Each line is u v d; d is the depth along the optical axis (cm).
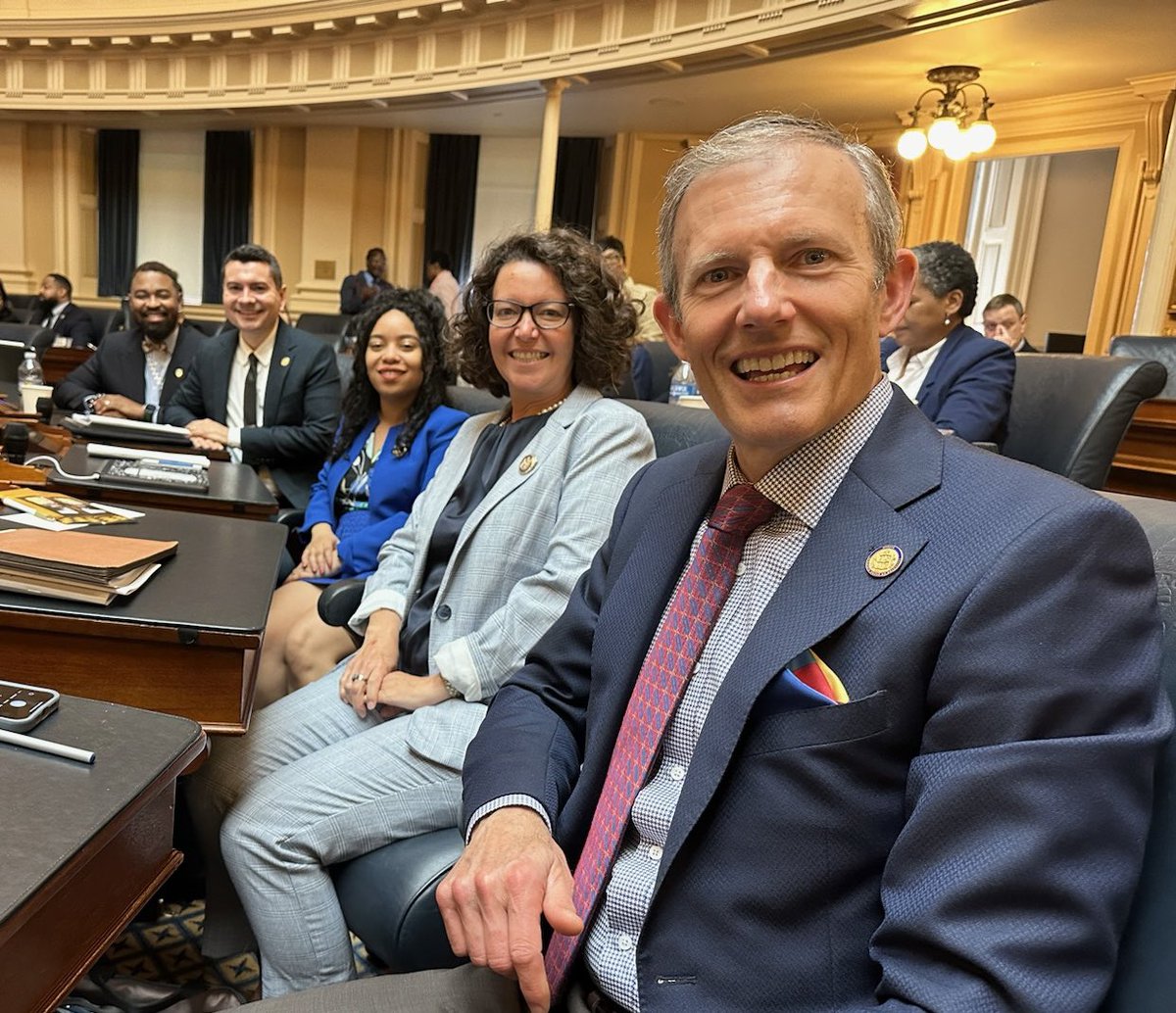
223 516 183
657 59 597
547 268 155
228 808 128
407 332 220
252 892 118
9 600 106
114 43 863
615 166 874
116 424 268
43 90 920
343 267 988
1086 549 63
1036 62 554
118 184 1068
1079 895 57
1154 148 574
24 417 261
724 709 72
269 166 1001
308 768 124
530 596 136
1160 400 306
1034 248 871
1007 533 65
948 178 693
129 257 1079
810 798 68
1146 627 62
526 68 679
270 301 292
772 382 76
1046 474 70
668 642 84
